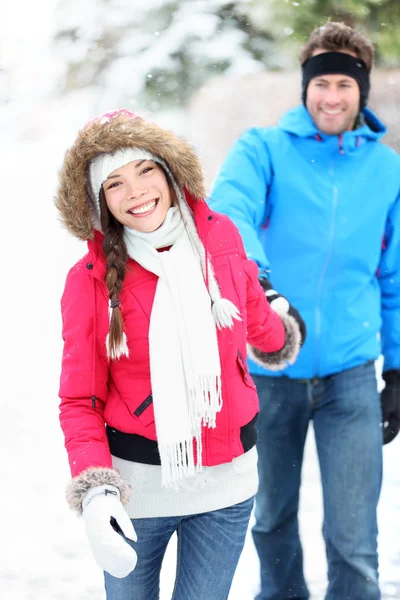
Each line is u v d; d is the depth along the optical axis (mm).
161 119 17984
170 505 3412
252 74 17781
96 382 3387
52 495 7027
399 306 4961
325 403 4719
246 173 4730
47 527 6398
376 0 15953
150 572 3555
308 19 16766
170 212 3465
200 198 3490
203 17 18328
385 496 6676
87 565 5750
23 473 7535
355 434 4598
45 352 12070
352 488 4566
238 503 3484
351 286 4746
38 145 23062
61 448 8172
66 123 22219
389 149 4922
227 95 17531
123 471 3430
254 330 3842
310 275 4738
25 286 16375
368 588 4520
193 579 3457
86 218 3371
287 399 4730
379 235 4809
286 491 4816
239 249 3586
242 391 3469
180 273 3373
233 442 3420
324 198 4742
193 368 3309
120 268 3336
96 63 20625
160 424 3289
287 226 4766
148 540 3479
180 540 3520
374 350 4758
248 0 17312
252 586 5336
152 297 3363
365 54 4832
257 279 3756
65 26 20969
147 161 3395
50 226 20438
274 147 4816
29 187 22109
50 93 22312
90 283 3365
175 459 3287
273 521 4832
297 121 4820
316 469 7453
